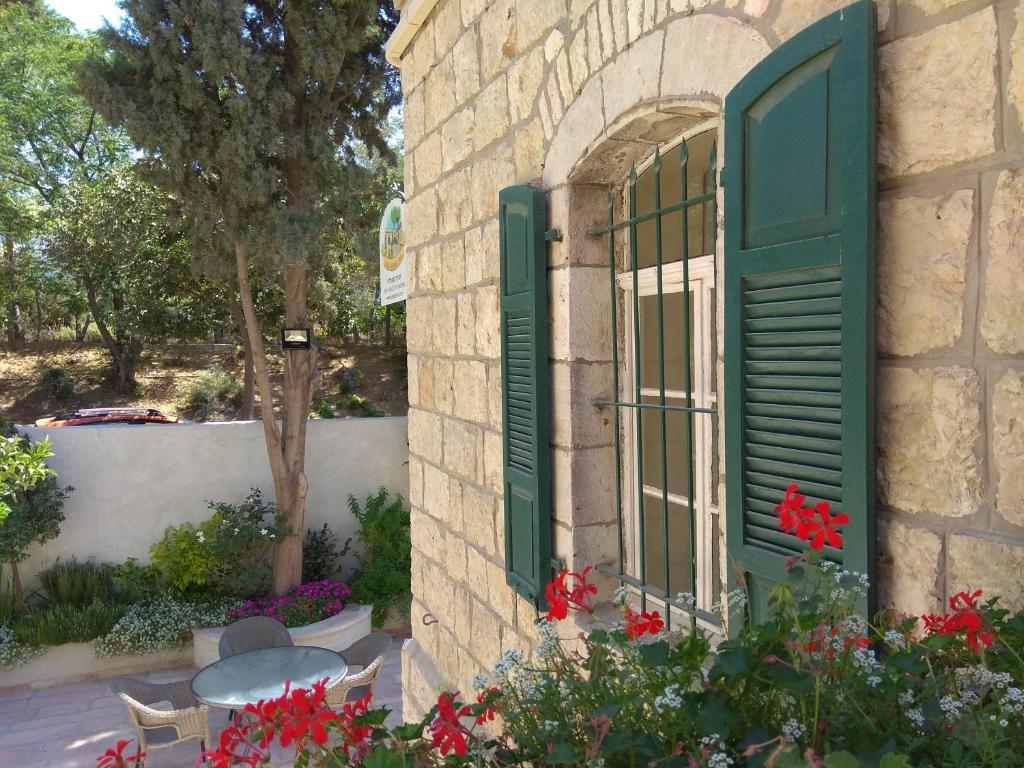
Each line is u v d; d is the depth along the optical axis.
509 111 3.08
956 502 1.39
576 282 2.69
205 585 8.87
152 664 8.26
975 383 1.36
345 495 9.70
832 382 1.52
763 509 1.71
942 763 1.02
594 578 2.74
